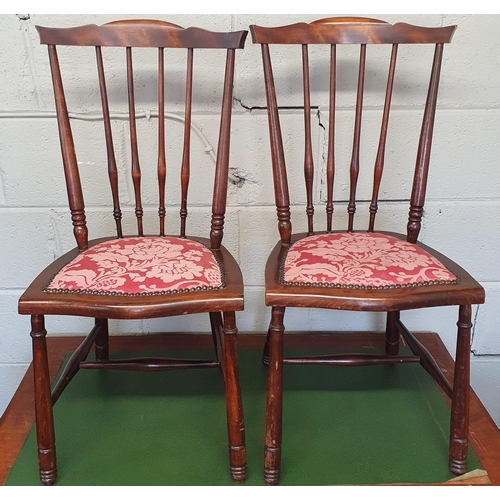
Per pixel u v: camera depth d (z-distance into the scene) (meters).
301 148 1.53
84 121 1.50
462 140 1.53
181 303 1.01
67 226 1.59
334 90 1.28
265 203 1.58
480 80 1.48
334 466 1.17
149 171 1.55
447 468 1.16
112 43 1.21
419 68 1.47
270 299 1.04
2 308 1.65
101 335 1.47
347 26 1.24
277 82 1.48
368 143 1.53
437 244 1.63
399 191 1.58
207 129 1.51
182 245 1.23
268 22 1.44
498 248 1.63
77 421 1.31
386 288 1.05
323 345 1.63
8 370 1.72
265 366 1.53
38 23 1.42
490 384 1.77
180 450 1.22
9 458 1.19
